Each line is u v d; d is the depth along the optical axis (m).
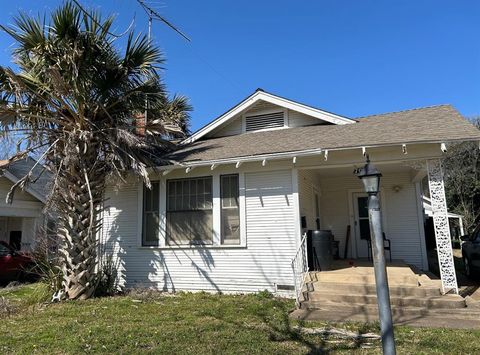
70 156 8.41
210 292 9.83
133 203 11.17
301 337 5.56
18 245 16.27
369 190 4.00
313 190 11.59
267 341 5.35
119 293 9.70
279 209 9.55
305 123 12.36
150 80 9.56
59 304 8.12
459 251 22.02
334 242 11.82
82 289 8.74
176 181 10.72
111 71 8.77
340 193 12.65
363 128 10.54
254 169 9.87
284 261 9.32
